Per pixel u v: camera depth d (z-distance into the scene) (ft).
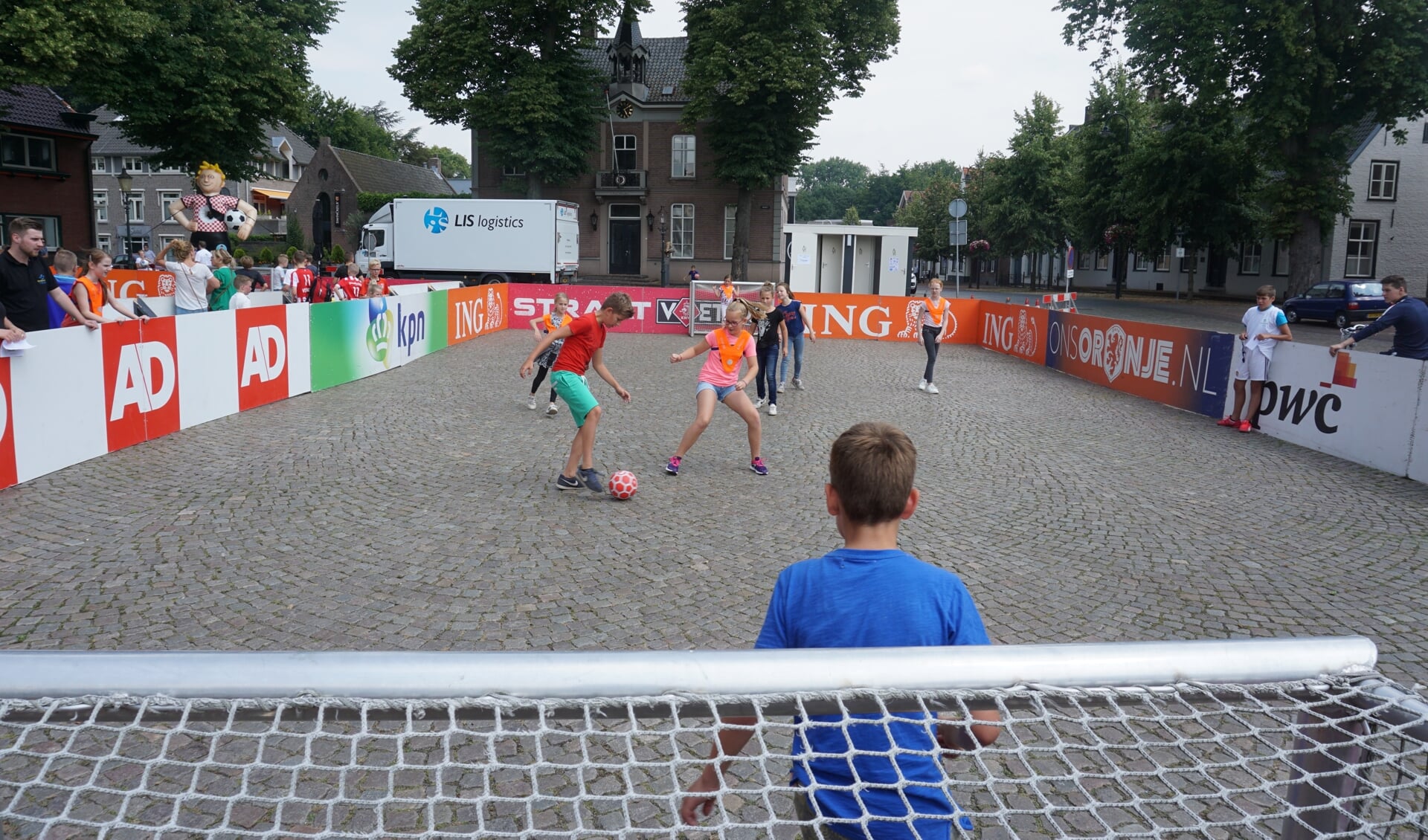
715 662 4.37
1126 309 119.85
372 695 4.12
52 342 24.62
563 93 128.16
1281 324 36.14
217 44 97.04
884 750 5.83
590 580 18.34
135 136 98.84
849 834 5.71
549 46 125.18
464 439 31.58
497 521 22.15
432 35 122.21
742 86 116.78
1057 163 185.16
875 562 6.31
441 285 80.64
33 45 71.87
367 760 11.29
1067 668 4.63
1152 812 10.62
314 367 40.98
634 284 139.74
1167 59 96.17
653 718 4.32
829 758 5.93
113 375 27.35
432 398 40.16
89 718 3.99
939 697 4.47
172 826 4.63
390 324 50.01
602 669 4.28
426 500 23.72
